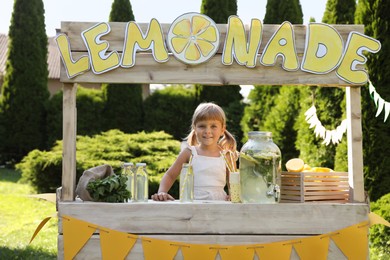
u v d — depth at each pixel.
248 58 2.22
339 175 2.31
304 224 2.14
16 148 12.98
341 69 2.23
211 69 2.22
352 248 2.14
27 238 5.72
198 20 2.21
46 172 7.88
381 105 2.58
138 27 2.21
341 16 6.67
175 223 2.12
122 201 2.19
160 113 12.06
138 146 7.66
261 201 2.16
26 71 12.97
